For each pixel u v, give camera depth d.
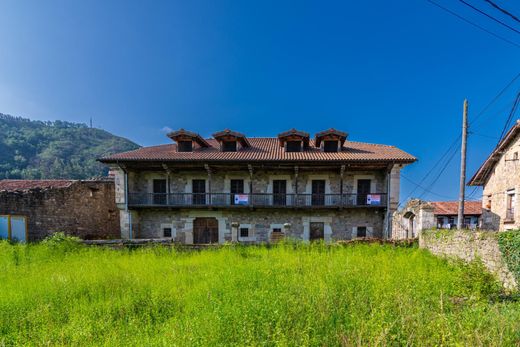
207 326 3.34
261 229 15.08
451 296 5.13
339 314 3.75
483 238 6.96
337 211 14.83
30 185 14.41
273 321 3.44
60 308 4.61
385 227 14.20
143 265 7.34
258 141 18.41
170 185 15.55
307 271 6.20
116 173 14.89
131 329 3.72
